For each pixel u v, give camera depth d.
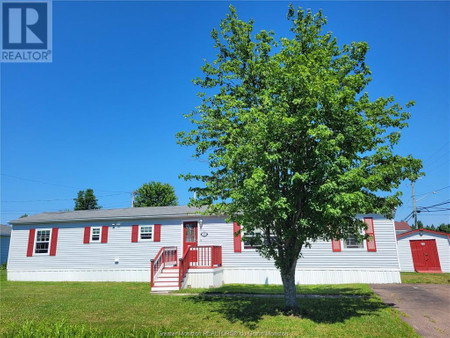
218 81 12.02
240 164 8.80
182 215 19.56
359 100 9.03
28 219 22.11
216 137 11.30
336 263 17.23
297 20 10.58
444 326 8.27
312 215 8.48
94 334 6.53
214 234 19.05
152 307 11.15
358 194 7.50
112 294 14.23
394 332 7.68
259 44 11.47
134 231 20.36
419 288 14.35
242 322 8.90
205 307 11.00
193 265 16.62
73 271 20.61
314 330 8.00
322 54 9.09
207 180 11.20
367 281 16.72
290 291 9.93
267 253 10.01
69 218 21.34
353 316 9.27
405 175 9.21
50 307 11.41
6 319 9.71
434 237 23.44
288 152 8.52
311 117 8.19
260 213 8.50
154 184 37.81
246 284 17.61
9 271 21.50
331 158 8.10
